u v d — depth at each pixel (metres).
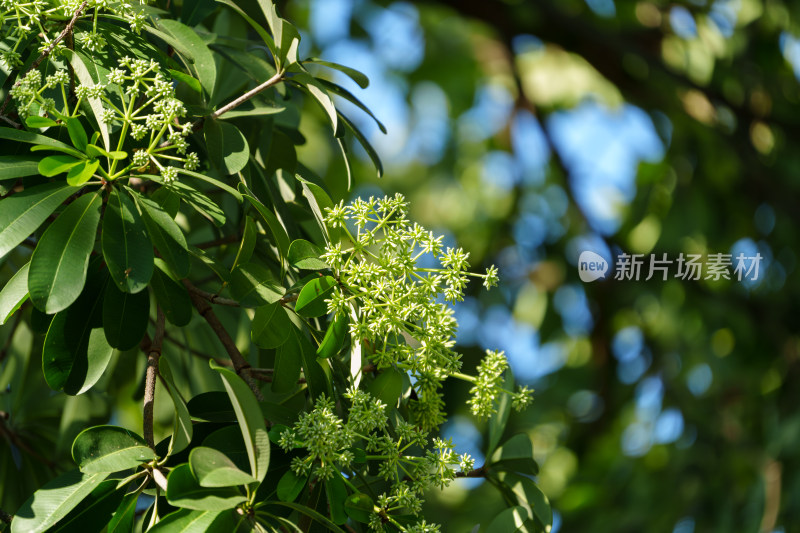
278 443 3.02
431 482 3.09
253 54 3.43
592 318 8.73
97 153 3.01
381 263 3.07
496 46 10.46
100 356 3.05
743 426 8.10
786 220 8.02
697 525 7.70
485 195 10.44
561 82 10.40
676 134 8.43
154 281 3.08
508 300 8.89
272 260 3.33
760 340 7.93
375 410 3.06
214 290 3.64
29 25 3.10
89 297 3.08
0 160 3.02
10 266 3.78
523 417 8.95
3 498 3.63
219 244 3.43
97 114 3.04
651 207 8.51
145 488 3.02
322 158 10.32
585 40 8.05
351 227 3.16
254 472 2.94
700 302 8.02
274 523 2.98
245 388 2.94
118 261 2.98
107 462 2.98
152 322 3.67
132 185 3.26
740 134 7.85
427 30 10.66
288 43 3.16
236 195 3.06
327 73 8.80
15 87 3.03
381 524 3.04
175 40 3.20
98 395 3.75
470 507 8.16
